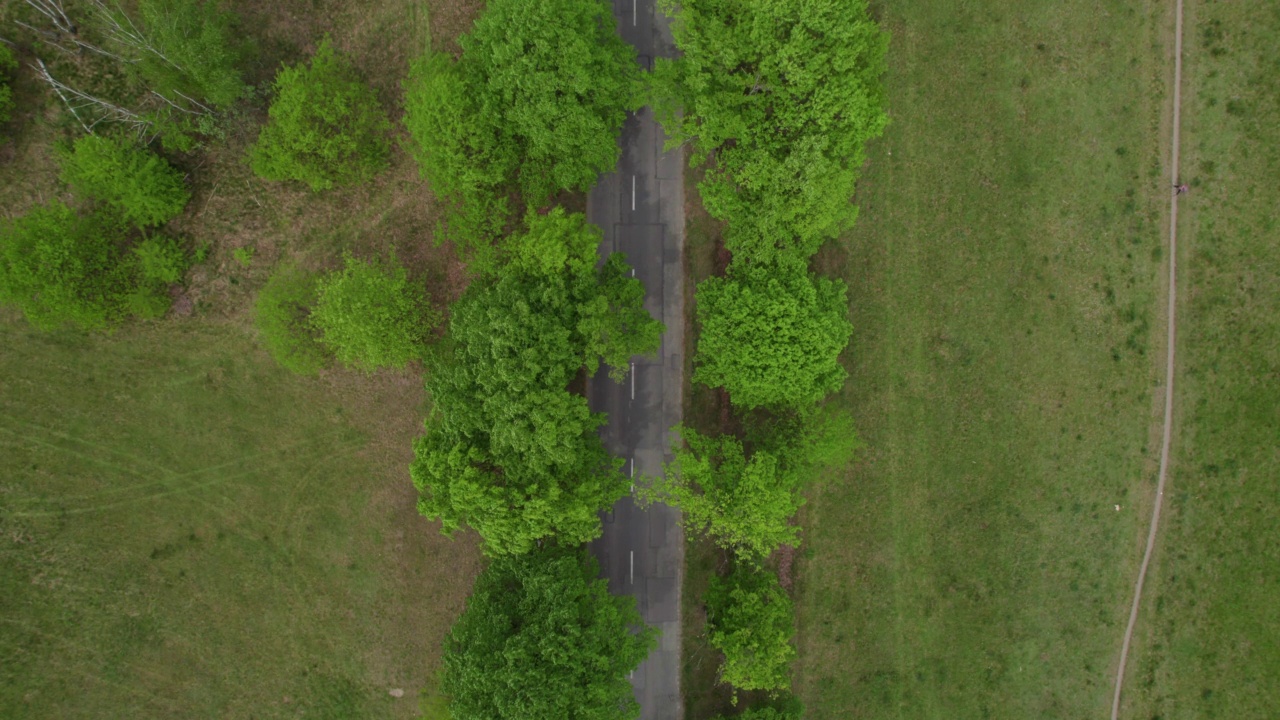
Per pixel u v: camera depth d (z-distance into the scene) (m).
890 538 46.78
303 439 45.00
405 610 45.50
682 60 36.91
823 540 46.59
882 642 47.03
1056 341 46.50
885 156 45.31
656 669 46.12
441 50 43.69
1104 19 45.31
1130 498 47.34
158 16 36.59
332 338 38.97
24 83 42.38
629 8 44.00
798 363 36.47
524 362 35.03
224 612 45.12
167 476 44.66
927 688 47.28
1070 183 45.94
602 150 38.31
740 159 36.94
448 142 36.41
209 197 43.47
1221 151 45.94
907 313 46.00
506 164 37.56
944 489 46.75
